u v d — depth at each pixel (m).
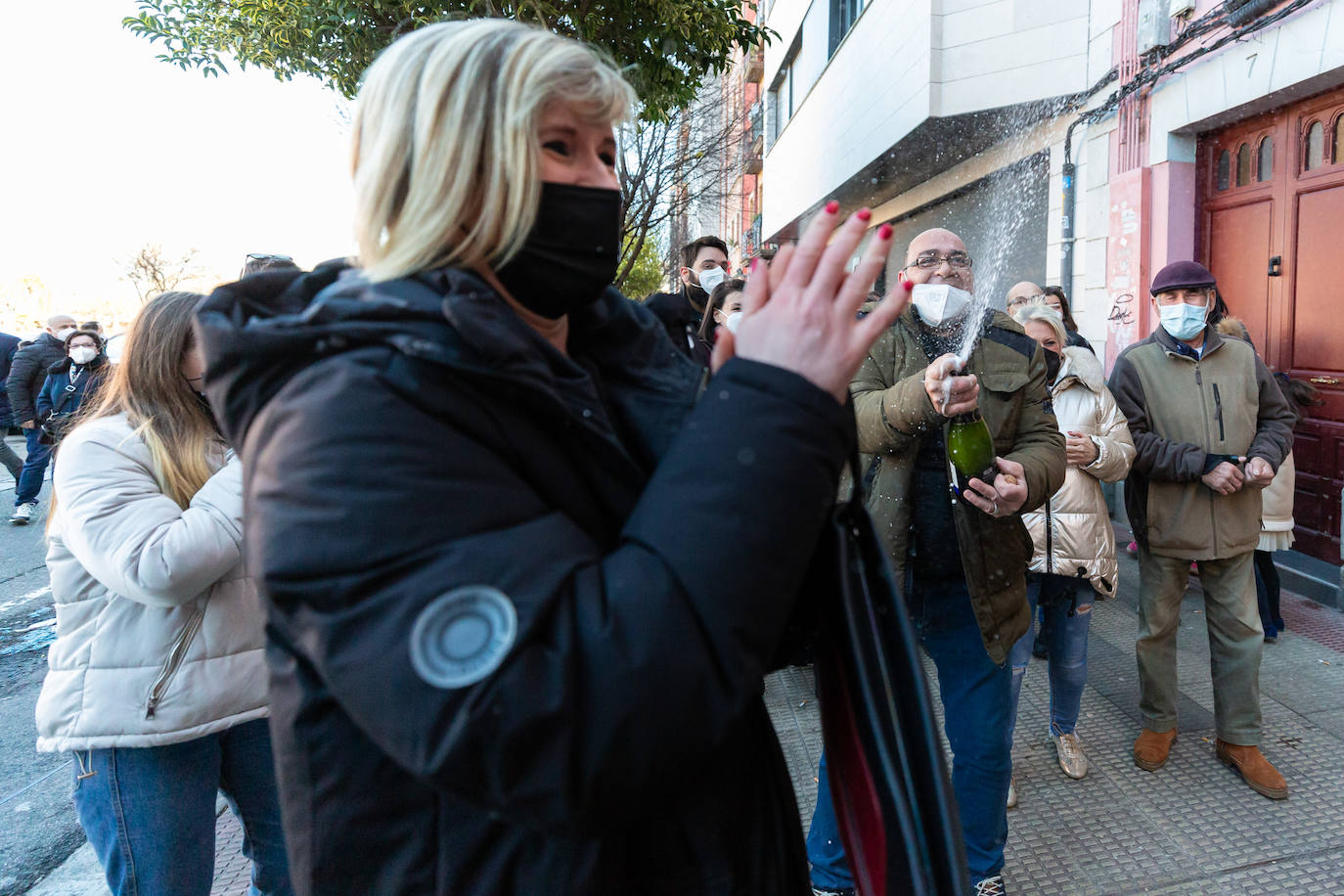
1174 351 3.02
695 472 0.68
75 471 1.59
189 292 1.75
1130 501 3.09
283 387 0.70
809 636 0.97
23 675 4.39
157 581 1.51
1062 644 2.96
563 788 0.63
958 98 7.18
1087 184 6.46
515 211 0.73
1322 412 4.74
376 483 0.63
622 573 0.66
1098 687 3.64
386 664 0.62
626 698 0.62
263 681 1.71
